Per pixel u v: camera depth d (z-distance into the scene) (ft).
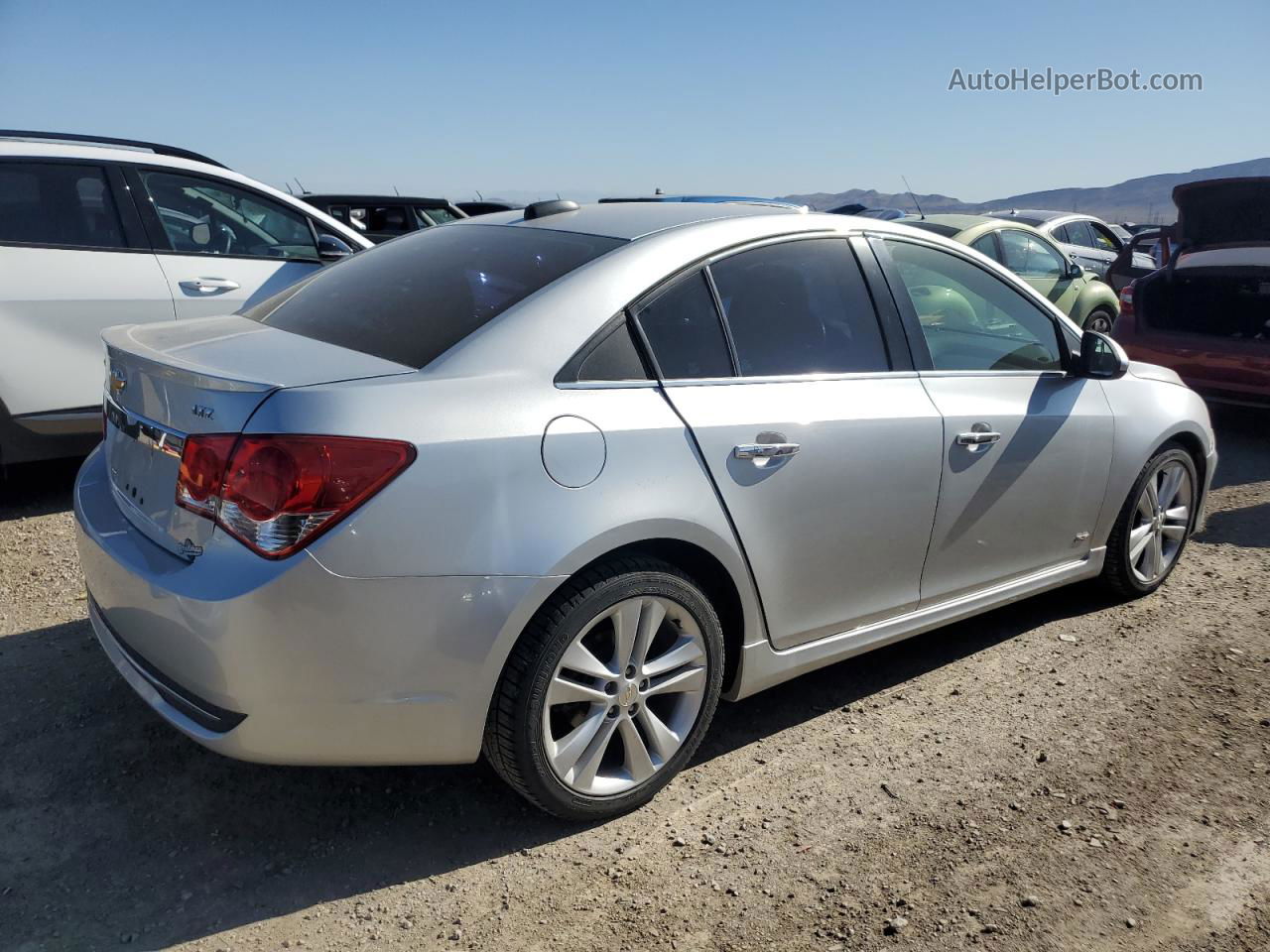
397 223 43.91
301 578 7.34
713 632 9.38
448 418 7.88
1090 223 45.73
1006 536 12.13
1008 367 12.28
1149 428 13.71
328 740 7.82
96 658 11.77
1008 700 11.70
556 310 8.83
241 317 10.75
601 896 8.26
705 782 9.92
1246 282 23.54
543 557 8.06
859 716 11.30
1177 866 8.80
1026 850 8.95
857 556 10.48
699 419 9.11
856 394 10.37
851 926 7.97
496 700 8.30
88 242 17.17
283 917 7.93
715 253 9.89
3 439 16.60
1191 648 13.12
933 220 33.06
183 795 9.37
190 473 7.82
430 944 7.69
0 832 8.72
